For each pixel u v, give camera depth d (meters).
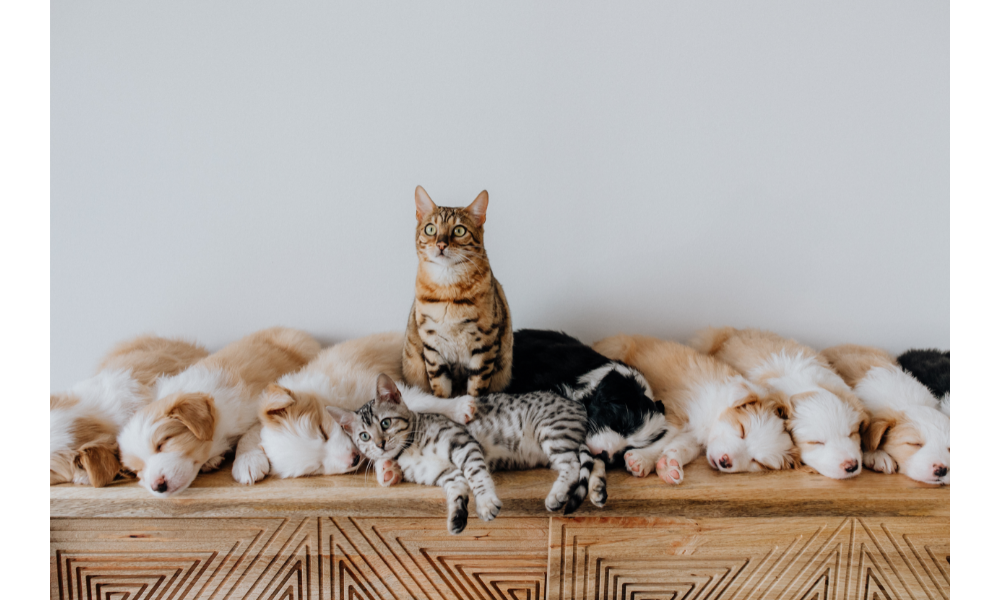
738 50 1.85
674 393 1.69
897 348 1.99
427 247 1.50
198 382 1.60
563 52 1.85
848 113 1.87
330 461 1.47
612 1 1.83
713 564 1.46
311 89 1.85
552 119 1.87
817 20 1.84
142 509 1.40
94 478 1.39
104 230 1.86
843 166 1.90
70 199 1.84
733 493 1.41
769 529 1.45
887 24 1.84
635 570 1.46
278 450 1.45
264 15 1.81
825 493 1.42
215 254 1.91
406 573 1.46
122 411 1.58
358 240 1.92
